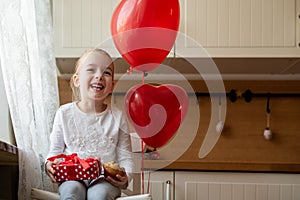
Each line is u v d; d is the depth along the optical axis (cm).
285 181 260
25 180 203
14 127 199
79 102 175
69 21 274
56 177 175
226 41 274
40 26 234
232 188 259
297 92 308
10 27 189
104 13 274
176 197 258
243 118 306
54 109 237
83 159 179
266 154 304
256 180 260
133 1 158
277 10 274
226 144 304
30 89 200
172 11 159
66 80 300
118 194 178
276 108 307
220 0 275
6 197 213
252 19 274
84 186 177
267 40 273
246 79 310
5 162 208
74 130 182
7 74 191
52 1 279
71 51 272
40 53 233
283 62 284
